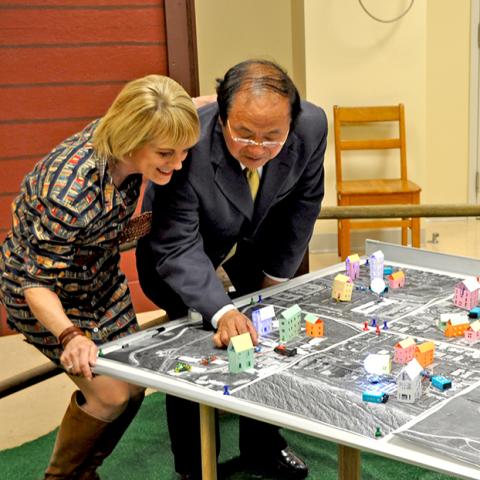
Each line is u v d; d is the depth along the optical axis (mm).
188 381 1541
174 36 3801
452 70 5289
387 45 4723
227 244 2014
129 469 2492
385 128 4863
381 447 1256
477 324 1674
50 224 1604
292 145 1856
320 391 1461
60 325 1675
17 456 2602
